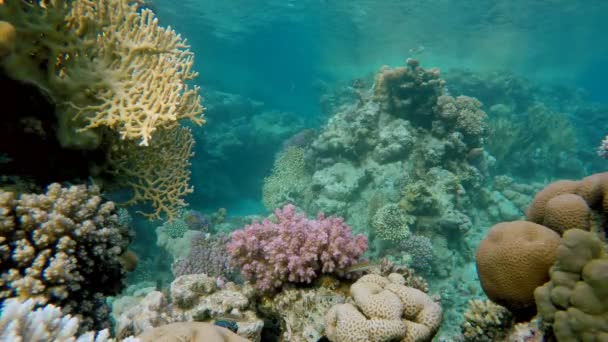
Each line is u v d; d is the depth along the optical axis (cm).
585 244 213
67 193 306
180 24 3456
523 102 2217
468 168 1131
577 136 2173
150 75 351
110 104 343
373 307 260
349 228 407
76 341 201
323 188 1166
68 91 333
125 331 336
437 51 3338
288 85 5331
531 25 2703
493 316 313
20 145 340
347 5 2612
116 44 362
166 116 318
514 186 1453
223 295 351
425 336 259
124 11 360
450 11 2492
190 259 735
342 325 261
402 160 1152
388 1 2427
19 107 329
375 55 3766
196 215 1225
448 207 987
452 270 937
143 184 438
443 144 1128
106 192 416
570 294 209
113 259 323
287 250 354
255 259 373
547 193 305
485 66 3170
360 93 1459
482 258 286
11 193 279
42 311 201
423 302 277
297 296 352
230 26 3525
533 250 253
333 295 354
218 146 2011
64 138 338
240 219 1418
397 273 358
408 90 1198
